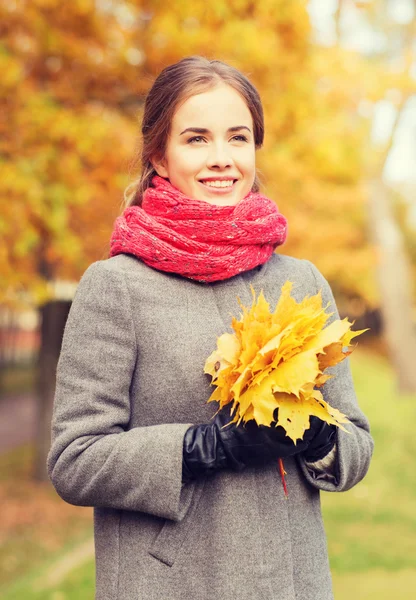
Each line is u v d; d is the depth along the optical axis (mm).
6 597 4164
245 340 1271
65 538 6090
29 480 7969
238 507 1373
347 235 8609
